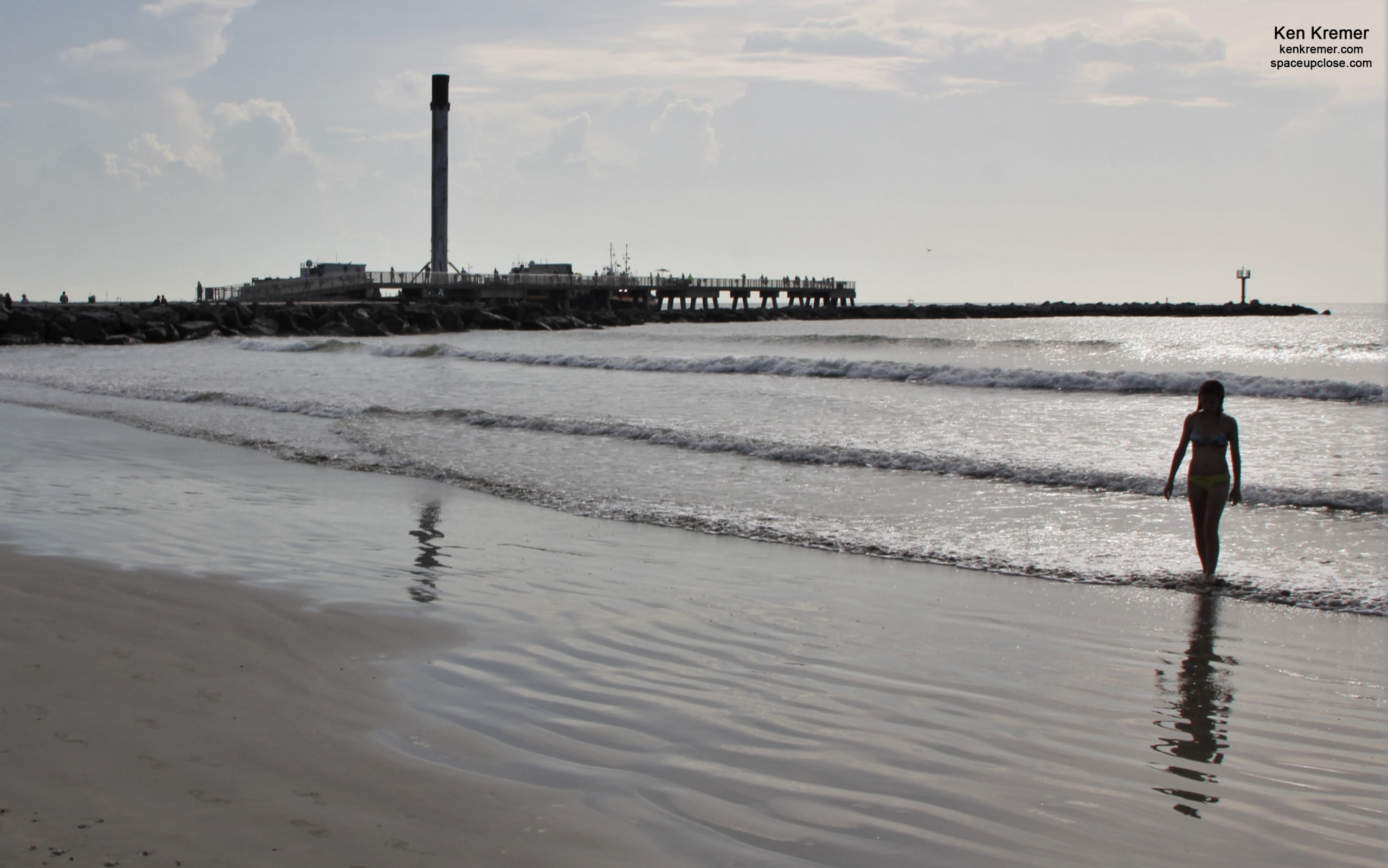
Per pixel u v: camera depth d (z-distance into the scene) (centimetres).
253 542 802
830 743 422
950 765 402
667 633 584
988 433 1513
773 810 356
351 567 731
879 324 9644
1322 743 432
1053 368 3728
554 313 7894
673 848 325
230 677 479
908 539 853
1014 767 402
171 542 788
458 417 1666
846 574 745
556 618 609
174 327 5350
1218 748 425
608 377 2641
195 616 577
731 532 888
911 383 2430
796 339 5475
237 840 317
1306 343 5969
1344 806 372
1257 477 1141
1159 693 495
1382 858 332
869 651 557
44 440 1465
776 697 478
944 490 1075
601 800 359
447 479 1150
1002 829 347
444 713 445
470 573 726
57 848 305
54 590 618
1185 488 1038
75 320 5034
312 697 458
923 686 498
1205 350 4831
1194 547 825
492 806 351
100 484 1088
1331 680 516
